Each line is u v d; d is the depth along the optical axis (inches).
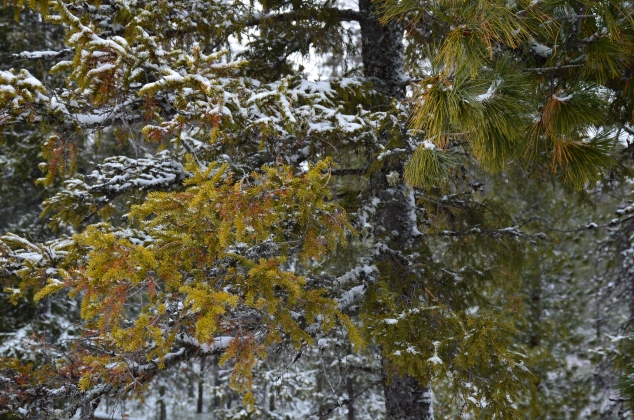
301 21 216.4
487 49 91.2
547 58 124.4
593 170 109.4
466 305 204.8
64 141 147.5
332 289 167.8
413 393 205.5
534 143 126.3
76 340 148.6
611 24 94.3
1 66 361.4
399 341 145.9
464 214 245.0
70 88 147.7
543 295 405.1
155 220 108.7
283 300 127.6
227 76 160.6
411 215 223.8
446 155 114.3
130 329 107.3
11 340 317.1
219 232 102.9
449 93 91.6
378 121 166.1
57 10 118.7
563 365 392.8
